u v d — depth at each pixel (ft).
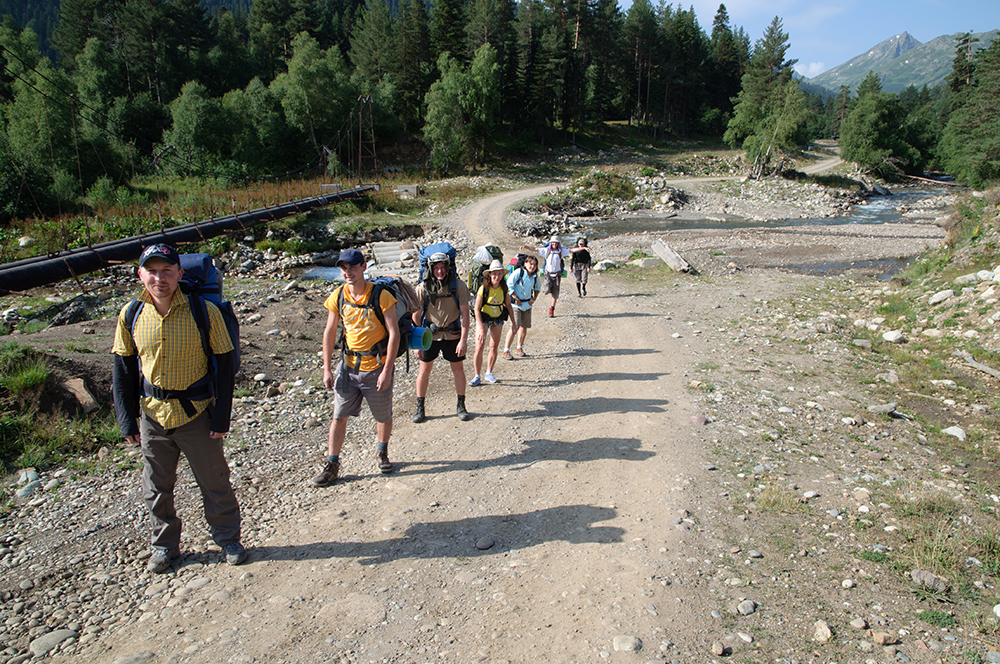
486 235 97.09
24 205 92.68
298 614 10.43
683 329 36.22
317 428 20.21
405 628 10.03
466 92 200.44
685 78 312.09
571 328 36.32
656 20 307.37
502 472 16.67
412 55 225.15
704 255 75.00
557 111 258.78
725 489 15.65
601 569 11.75
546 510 14.43
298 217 103.86
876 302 43.09
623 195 149.59
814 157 289.53
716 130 338.54
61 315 43.88
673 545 12.65
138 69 198.39
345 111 189.47
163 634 9.87
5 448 16.47
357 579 11.55
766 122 187.11
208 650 9.43
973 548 12.71
